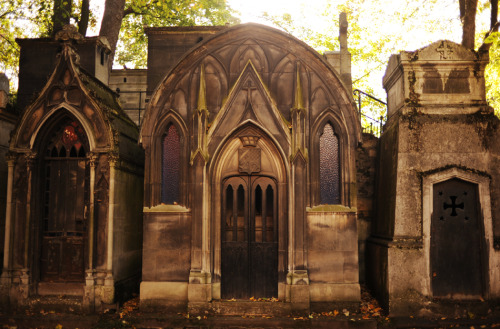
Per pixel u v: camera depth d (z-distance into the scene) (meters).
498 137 9.87
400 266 9.46
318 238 9.77
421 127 9.88
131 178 11.27
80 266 10.28
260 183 10.18
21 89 13.32
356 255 9.72
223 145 10.12
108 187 10.09
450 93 10.02
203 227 9.78
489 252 9.50
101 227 10.06
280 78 10.25
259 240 10.11
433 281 9.59
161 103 10.28
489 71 17.81
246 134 10.14
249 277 9.98
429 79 10.06
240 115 10.09
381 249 10.19
